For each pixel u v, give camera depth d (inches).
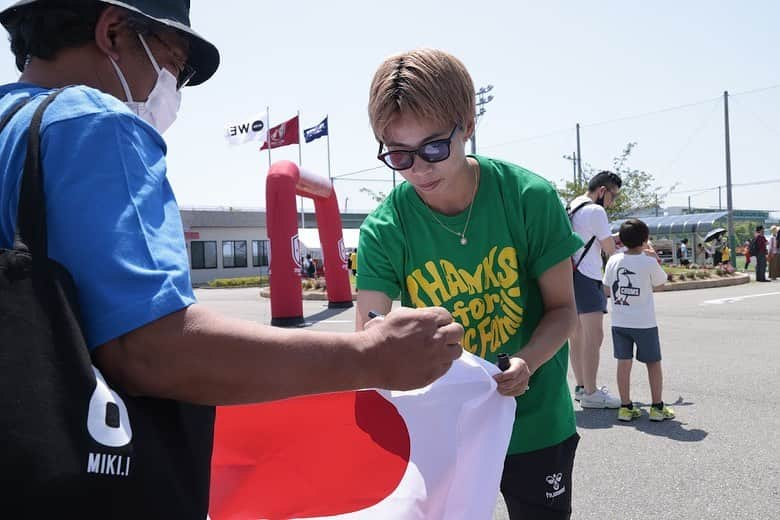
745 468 154.3
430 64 67.6
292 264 530.0
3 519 30.0
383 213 82.1
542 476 79.4
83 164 36.2
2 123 38.8
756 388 232.2
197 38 51.5
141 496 33.7
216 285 1346.0
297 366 38.4
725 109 1074.1
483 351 81.8
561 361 82.1
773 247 834.2
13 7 45.5
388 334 42.0
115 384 36.4
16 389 31.0
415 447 61.2
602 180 215.6
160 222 38.2
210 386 37.1
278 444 61.3
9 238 36.6
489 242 78.9
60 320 33.4
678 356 299.7
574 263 213.6
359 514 59.3
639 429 189.8
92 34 45.7
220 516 60.0
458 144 70.9
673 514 130.8
